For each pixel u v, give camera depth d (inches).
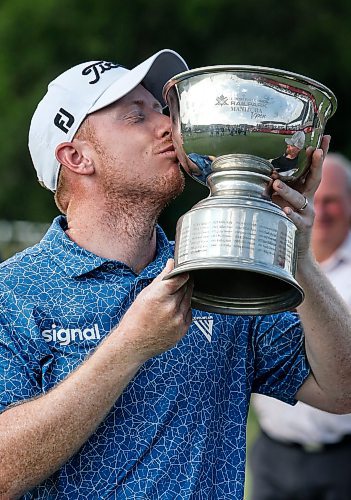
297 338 172.6
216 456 163.0
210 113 146.4
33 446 147.3
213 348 164.7
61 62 882.1
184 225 144.8
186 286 146.3
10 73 885.2
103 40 876.0
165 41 872.9
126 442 156.4
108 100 165.2
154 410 158.2
